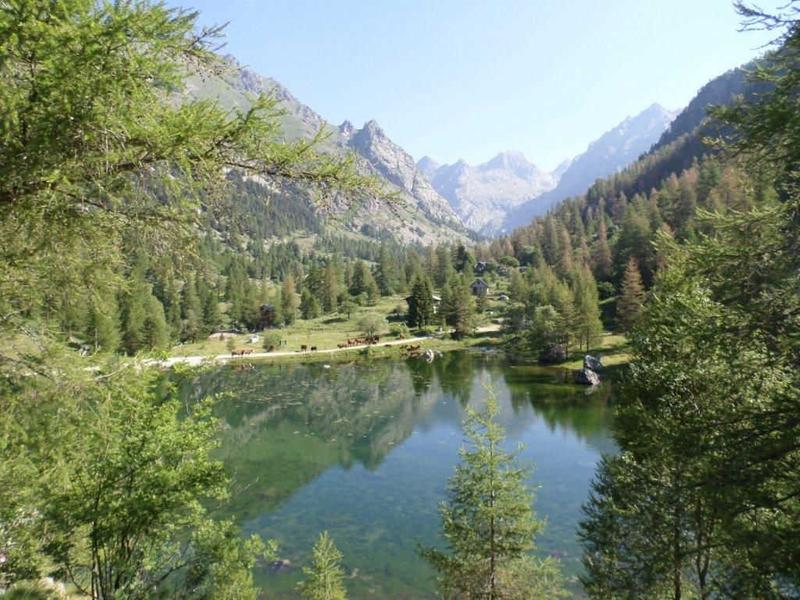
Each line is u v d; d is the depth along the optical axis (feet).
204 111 15.48
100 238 17.81
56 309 20.61
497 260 529.86
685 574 42.73
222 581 37.06
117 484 29.22
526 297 308.81
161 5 13.82
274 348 297.33
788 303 25.07
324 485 93.61
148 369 24.93
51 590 34.68
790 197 25.82
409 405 159.12
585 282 258.78
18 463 24.76
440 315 340.80
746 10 23.66
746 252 26.45
